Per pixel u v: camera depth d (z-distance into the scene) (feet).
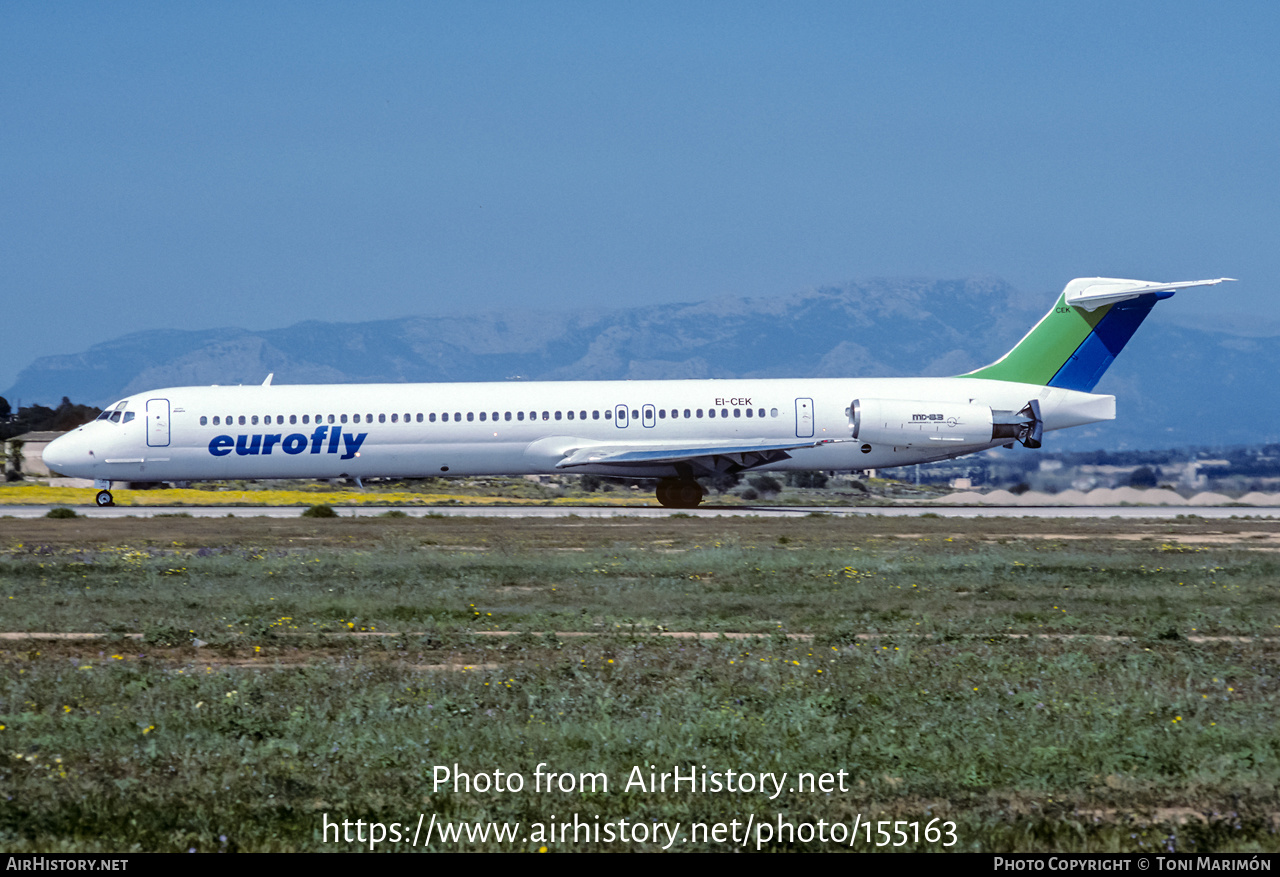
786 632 254.88
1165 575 359.46
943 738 164.25
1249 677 206.59
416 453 634.02
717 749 160.15
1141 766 154.10
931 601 298.97
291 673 201.87
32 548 420.36
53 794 139.23
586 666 207.41
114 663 209.56
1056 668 210.38
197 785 143.13
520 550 419.33
